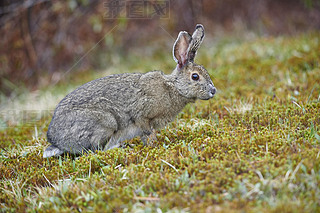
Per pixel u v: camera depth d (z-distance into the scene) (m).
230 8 17.22
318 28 15.89
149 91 7.46
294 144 6.03
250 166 5.48
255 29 16.31
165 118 7.77
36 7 14.24
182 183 5.31
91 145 7.22
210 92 7.52
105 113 7.23
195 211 4.70
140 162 6.43
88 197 5.26
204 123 7.82
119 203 5.03
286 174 5.07
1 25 14.09
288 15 17.02
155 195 5.20
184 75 7.55
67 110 7.19
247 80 10.84
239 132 7.06
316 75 9.93
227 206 4.71
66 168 6.52
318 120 7.11
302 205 4.55
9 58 14.13
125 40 15.73
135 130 7.67
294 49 12.27
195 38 7.70
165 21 15.65
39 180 6.34
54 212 5.12
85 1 14.16
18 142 8.59
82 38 14.95
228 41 15.22
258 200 4.80
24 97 12.63
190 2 15.77
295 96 8.84
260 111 8.03
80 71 14.57
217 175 5.36
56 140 7.17
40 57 14.46
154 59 14.70
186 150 6.39
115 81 7.55
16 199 5.77
